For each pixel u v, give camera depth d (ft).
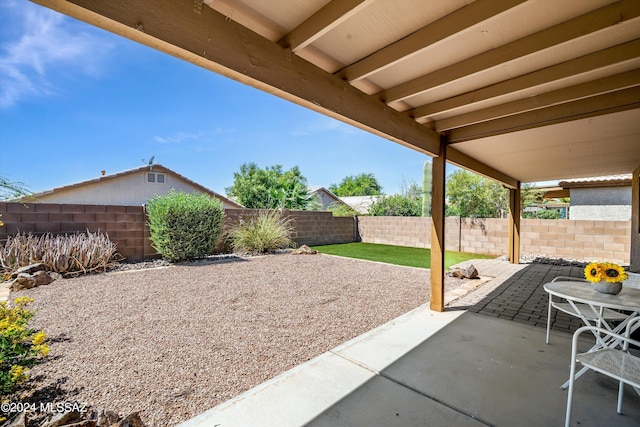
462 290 17.02
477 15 5.86
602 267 8.39
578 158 17.99
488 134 11.96
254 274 19.93
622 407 6.66
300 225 36.91
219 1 5.71
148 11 4.89
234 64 5.96
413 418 6.37
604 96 9.62
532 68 8.12
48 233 19.62
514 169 21.86
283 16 6.23
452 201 43.42
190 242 23.29
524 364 8.63
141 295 14.70
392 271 21.86
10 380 6.22
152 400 6.85
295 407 6.67
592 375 8.00
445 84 8.25
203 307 13.19
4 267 16.94
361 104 8.87
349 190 116.78
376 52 7.48
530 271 23.16
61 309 12.57
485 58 7.43
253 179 64.13
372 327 11.41
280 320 11.91
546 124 10.85
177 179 48.93
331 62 7.97
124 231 22.76
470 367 8.45
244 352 9.22
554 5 5.89
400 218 40.09
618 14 5.80
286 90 6.86
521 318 12.44
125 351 9.07
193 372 8.05
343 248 36.09
